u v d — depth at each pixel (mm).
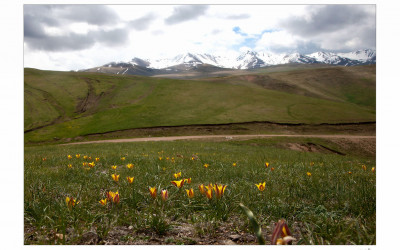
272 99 91625
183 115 75500
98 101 91562
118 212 3156
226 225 2936
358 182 5309
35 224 2852
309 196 4117
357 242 2396
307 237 2453
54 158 10812
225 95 95188
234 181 5461
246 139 49844
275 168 7836
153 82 113000
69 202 2980
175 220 3070
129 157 10812
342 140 52000
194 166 8086
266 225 2938
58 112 81125
